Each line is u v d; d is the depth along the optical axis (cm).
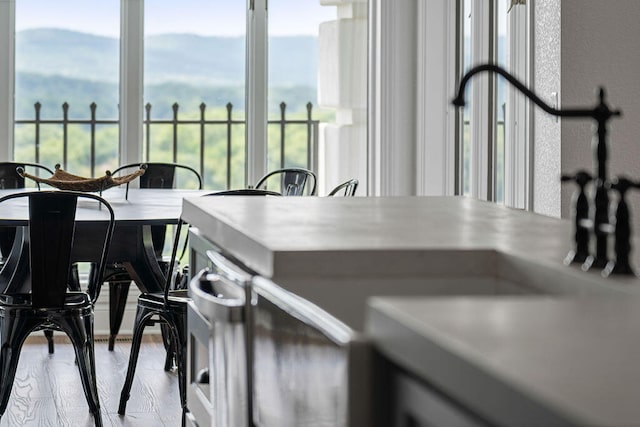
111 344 554
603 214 136
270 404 163
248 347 178
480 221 206
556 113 142
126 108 611
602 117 140
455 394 89
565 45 412
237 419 185
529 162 448
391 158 588
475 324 100
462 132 541
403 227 191
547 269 140
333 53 620
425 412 102
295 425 148
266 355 165
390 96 586
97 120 617
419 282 155
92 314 404
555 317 103
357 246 159
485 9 500
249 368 178
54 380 482
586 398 73
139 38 611
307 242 165
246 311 178
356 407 117
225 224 201
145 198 497
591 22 412
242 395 180
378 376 116
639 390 75
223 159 627
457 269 157
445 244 162
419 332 98
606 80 413
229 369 191
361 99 616
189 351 253
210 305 184
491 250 157
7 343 391
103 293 605
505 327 98
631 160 411
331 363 128
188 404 254
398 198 273
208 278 211
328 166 625
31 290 389
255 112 621
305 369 142
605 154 139
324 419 132
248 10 618
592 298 123
